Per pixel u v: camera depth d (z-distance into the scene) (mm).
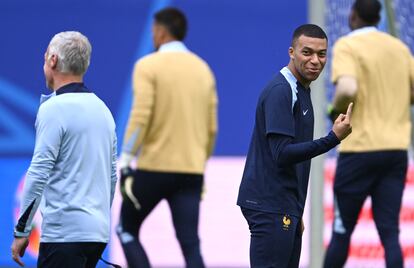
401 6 26656
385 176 21938
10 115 31547
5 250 30656
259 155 16531
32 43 31797
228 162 31172
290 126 15969
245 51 31734
